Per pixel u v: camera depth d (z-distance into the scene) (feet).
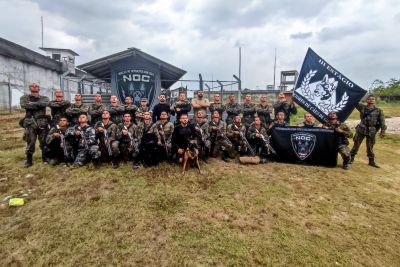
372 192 22.94
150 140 25.31
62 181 22.34
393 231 17.40
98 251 14.60
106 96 43.70
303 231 16.88
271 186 22.79
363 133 29.71
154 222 17.01
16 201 18.95
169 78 49.01
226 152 28.96
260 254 14.67
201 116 27.78
